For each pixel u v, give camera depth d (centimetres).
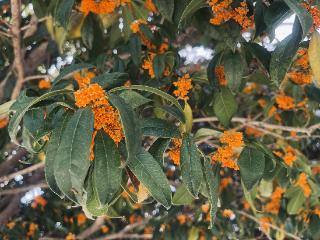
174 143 69
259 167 75
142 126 62
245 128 135
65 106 55
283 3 67
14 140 55
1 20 105
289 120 123
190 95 102
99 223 167
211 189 63
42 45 132
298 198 122
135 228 177
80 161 48
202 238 137
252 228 152
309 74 96
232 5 78
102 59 96
